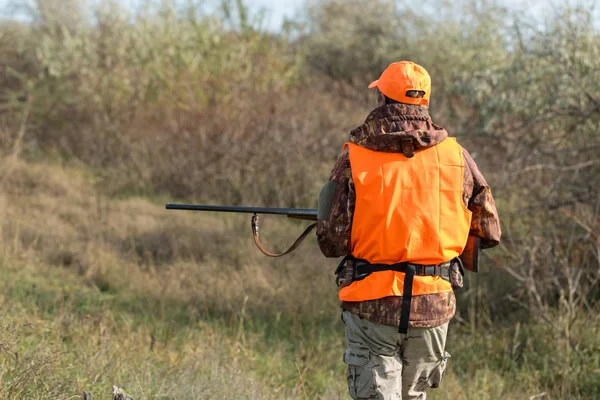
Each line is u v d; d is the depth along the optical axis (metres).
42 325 10.29
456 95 22.23
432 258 5.57
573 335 11.68
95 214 19.17
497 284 14.20
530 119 15.88
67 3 36.56
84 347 9.12
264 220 19.86
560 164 14.19
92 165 26.91
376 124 5.63
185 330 11.55
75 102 30.30
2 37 35.19
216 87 26.17
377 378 5.62
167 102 27.75
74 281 14.04
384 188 5.50
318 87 30.47
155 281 14.09
